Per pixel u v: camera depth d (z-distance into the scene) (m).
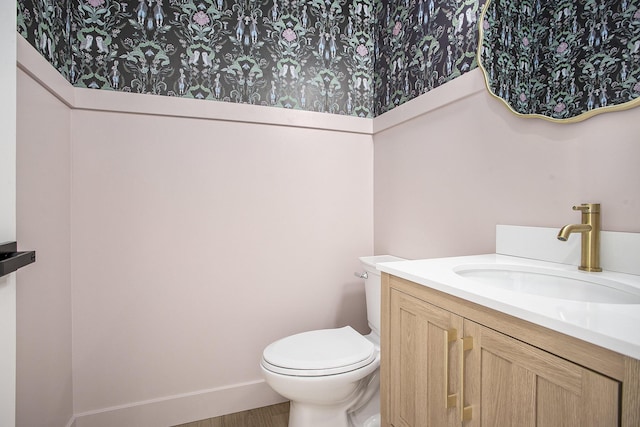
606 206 0.89
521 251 1.10
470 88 1.30
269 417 1.68
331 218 1.93
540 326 0.57
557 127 1.01
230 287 1.73
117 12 1.54
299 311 1.86
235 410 1.72
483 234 1.26
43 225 1.20
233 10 1.72
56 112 1.31
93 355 1.51
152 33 1.58
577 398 0.52
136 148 1.56
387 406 1.04
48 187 1.24
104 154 1.51
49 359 1.24
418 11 1.62
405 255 1.71
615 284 0.77
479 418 0.70
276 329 1.82
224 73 1.70
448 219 1.43
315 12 1.90
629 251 0.82
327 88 1.92
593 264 0.87
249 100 1.74
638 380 0.44
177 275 1.63
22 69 1.05
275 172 1.80
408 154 1.69
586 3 0.92
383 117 1.88
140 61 1.56
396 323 0.99
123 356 1.55
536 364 0.58
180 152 1.63
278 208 1.81
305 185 1.87
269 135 1.79
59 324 1.34
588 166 0.93
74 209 1.47
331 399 1.27
